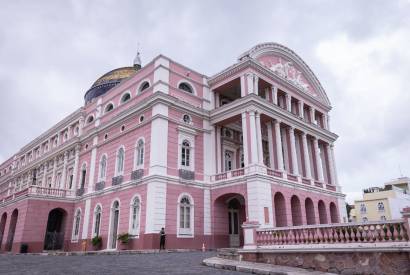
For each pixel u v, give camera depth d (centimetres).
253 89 2239
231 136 2577
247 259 1131
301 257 984
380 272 826
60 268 1024
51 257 1566
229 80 2394
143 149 2155
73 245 2581
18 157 4459
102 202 2408
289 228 1053
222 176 2223
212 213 2184
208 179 2262
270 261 1064
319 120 3077
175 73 2317
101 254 1706
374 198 5206
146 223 1905
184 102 2227
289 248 1014
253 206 1939
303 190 2364
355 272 865
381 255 833
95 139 2736
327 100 3102
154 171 1967
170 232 1933
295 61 2873
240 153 2597
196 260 1276
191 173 2155
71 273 889
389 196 5147
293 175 2311
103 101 2867
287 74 2722
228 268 1009
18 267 1073
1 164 5103
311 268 951
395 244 811
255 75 2300
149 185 1964
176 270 953
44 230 2547
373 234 866
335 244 920
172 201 1995
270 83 2448
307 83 2994
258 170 2008
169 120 2134
